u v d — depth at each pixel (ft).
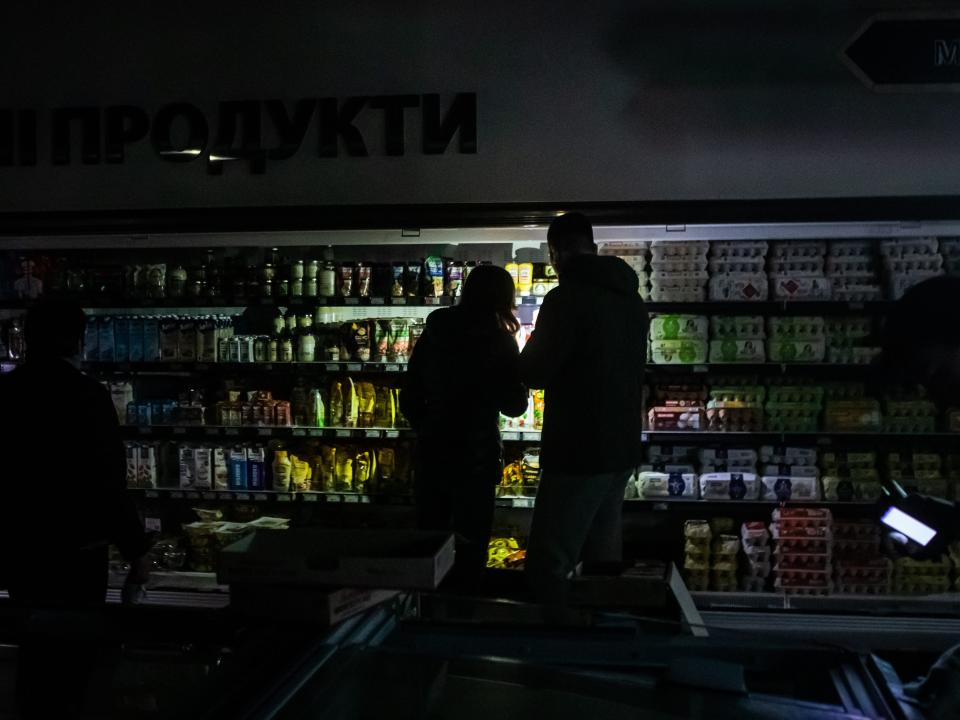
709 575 14.66
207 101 14.62
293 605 5.11
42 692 5.48
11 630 5.77
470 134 14.15
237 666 4.87
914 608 13.74
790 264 14.82
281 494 15.57
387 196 14.35
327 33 14.38
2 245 15.69
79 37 14.83
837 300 14.60
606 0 13.92
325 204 14.44
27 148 14.97
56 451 9.16
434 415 12.21
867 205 13.47
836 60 13.61
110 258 17.17
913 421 14.34
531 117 14.07
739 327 14.83
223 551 5.21
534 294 15.23
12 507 9.18
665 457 14.94
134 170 14.80
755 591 14.48
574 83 13.99
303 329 15.93
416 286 15.52
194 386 17.15
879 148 13.60
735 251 14.92
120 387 16.24
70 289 16.28
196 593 14.48
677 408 14.75
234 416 15.87
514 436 14.87
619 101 13.93
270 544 5.49
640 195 13.94
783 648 5.61
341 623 5.37
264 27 14.48
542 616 6.10
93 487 9.23
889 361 4.94
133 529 9.46
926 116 13.52
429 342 12.25
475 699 5.06
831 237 14.52
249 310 16.81
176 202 14.74
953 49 12.98
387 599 5.67
